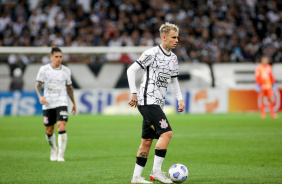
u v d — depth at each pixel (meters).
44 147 40.03
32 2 107.31
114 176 25.23
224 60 97.25
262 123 61.81
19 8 105.81
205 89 83.81
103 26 104.38
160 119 21.88
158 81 22.31
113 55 90.81
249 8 113.06
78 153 35.91
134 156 34.09
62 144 31.86
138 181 22.53
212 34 105.38
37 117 74.69
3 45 97.31
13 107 79.06
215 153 34.69
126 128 56.69
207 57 95.62
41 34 101.00
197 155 33.81
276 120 66.50
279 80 84.81
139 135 48.91
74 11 106.75
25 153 36.25
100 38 100.19
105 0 110.06
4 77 80.25
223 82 85.25
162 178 22.44
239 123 61.97
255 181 23.11
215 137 45.75
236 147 38.03
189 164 29.62
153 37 103.56
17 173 26.48
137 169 22.66
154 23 106.44
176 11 109.44
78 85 81.94
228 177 24.42
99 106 81.75
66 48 84.25
